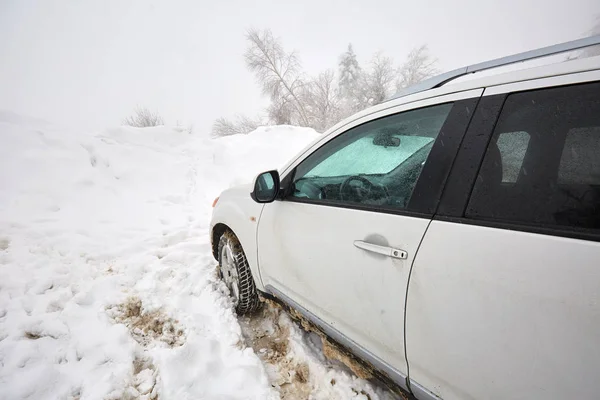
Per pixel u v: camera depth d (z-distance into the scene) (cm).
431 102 128
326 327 162
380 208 133
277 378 197
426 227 111
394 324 121
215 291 277
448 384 106
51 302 252
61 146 576
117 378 183
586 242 80
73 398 171
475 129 110
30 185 474
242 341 223
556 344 80
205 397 173
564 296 79
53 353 199
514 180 99
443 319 103
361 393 176
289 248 178
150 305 260
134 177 609
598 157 87
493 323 91
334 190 164
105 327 228
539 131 98
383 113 147
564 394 79
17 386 171
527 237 90
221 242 274
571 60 98
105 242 382
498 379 91
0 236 354
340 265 144
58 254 338
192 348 207
